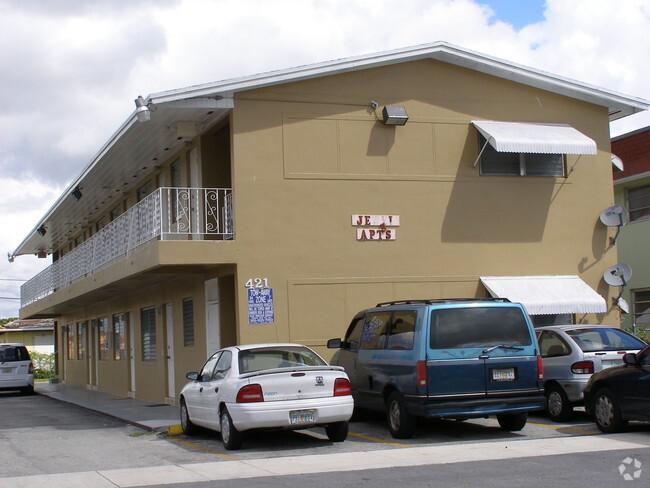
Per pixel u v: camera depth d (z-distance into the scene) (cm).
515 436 1162
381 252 1617
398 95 1666
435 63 1703
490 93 1738
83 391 2781
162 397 1997
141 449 1191
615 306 1775
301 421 1097
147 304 2141
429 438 1171
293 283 1550
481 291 1678
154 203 1558
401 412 1154
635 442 1047
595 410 1179
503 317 1155
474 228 1691
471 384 1115
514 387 1132
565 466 891
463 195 1692
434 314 1130
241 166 1543
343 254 1590
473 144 1712
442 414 1098
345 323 1574
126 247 1772
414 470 900
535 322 1736
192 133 1641
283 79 1561
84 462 1073
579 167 1788
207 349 1697
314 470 926
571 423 1286
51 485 888
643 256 2189
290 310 1542
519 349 1144
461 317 1138
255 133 1559
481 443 1098
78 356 3195
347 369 1362
